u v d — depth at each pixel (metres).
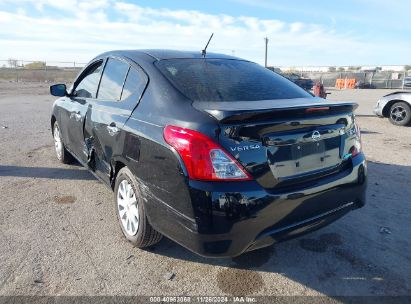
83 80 4.57
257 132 2.47
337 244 3.44
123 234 3.51
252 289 2.79
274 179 2.55
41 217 3.91
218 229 2.40
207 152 2.40
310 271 3.02
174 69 3.22
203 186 2.40
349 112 3.12
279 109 2.49
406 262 3.15
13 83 32.19
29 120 10.59
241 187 2.42
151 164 2.78
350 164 3.09
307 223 2.72
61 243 3.38
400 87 38.91
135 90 3.28
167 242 3.42
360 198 3.18
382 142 7.95
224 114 2.38
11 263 3.04
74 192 4.63
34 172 5.41
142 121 2.96
